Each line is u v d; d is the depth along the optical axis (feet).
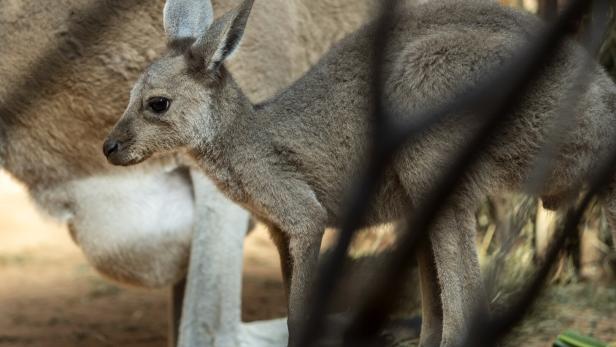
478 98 7.61
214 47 23.03
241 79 30.58
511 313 8.23
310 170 23.27
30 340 40.91
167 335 41.93
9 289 49.44
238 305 30.09
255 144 23.38
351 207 7.73
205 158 23.70
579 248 37.96
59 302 47.19
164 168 30.89
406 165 20.77
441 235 21.21
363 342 7.92
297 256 22.85
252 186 23.38
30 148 31.30
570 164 20.83
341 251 7.80
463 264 21.38
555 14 7.36
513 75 7.26
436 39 22.02
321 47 33.47
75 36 30.27
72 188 31.68
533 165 20.49
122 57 30.25
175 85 23.26
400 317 27.91
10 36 30.58
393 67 21.90
